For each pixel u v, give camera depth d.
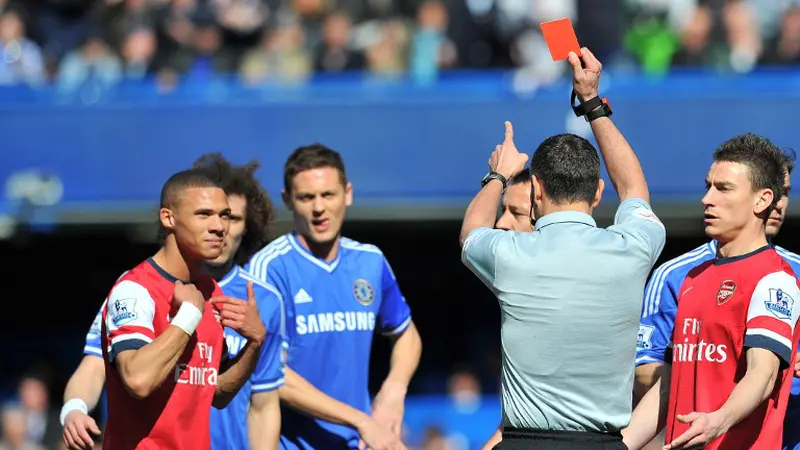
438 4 39.38
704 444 14.52
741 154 15.85
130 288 15.66
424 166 36.09
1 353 43.38
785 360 15.20
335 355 20.98
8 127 36.09
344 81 36.44
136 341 15.26
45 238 41.75
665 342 17.61
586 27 38.94
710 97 35.72
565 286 14.58
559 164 14.95
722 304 15.75
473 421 38.78
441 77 36.34
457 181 36.03
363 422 20.00
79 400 18.14
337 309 21.05
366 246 21.84
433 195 36.09
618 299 14.62
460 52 39.22
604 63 38.94
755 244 15.93
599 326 14.57
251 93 36.22
